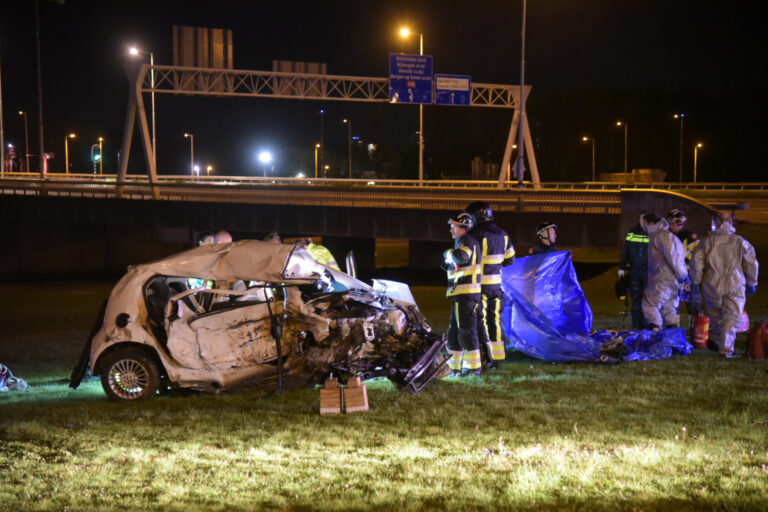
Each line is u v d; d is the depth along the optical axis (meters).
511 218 30.67
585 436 6.11
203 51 47.41
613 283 25.02
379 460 5.57
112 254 59.81
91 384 9.68
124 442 6.28
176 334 8.26
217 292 8.45
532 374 9.02
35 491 5.03
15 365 12.94
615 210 28.62
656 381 8.37
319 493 4.88
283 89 47.22
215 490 4.95
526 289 10.37
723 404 7.19
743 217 34.88
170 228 48.16
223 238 9.55
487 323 9.57
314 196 39.44
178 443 6.19
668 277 10.59
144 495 4.94
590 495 4.66
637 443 5.86
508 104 50.28
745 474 4.98
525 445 5.89
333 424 6.79
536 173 50.47
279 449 5.94
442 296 24.89
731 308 9.97
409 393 8.01
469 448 5.83
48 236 56.72
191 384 8.27
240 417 7.16
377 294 9.12
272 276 8.33
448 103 47.66
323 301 8.95
